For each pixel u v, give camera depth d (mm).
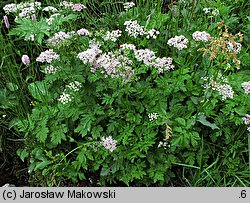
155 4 1214
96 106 986
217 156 1016
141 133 975
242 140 1018
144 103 997
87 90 994
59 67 978
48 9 1027
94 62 950
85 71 993
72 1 1179
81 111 980
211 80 958
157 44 1090
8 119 1105
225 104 1016
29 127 1014
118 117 996
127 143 962
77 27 1215
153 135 963
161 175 972
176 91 993
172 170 1052
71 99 971
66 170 1004
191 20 1125
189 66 1052
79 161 973
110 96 965
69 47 1052
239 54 1099
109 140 934
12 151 1149
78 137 1045
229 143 1009
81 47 1051
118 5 1312
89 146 982
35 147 1040
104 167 986
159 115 962
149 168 1002
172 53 1099
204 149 1020
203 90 985
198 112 963
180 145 957
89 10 1305
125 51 958
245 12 1248
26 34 964
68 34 1008
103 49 1056
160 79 1008
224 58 1027
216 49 903
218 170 1026
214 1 1192
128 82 962
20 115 1063
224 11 1173
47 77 979
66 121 992
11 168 1139
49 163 977
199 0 1161
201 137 1025
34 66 1193
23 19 970
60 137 977
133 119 967
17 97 1048
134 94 984
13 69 1065
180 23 1188
